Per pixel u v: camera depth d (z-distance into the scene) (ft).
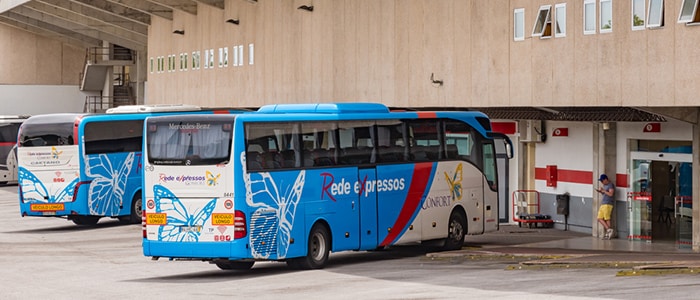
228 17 160.56
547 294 50.75
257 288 60.18
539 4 88.28
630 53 78.02
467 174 86.94
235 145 66.85
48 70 305.94
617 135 97.40
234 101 157.99
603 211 96.94
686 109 82.84
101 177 111.24
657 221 93.91
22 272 72.79
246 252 67.00
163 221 68.49
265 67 145.38
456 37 99.55
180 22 185.37
